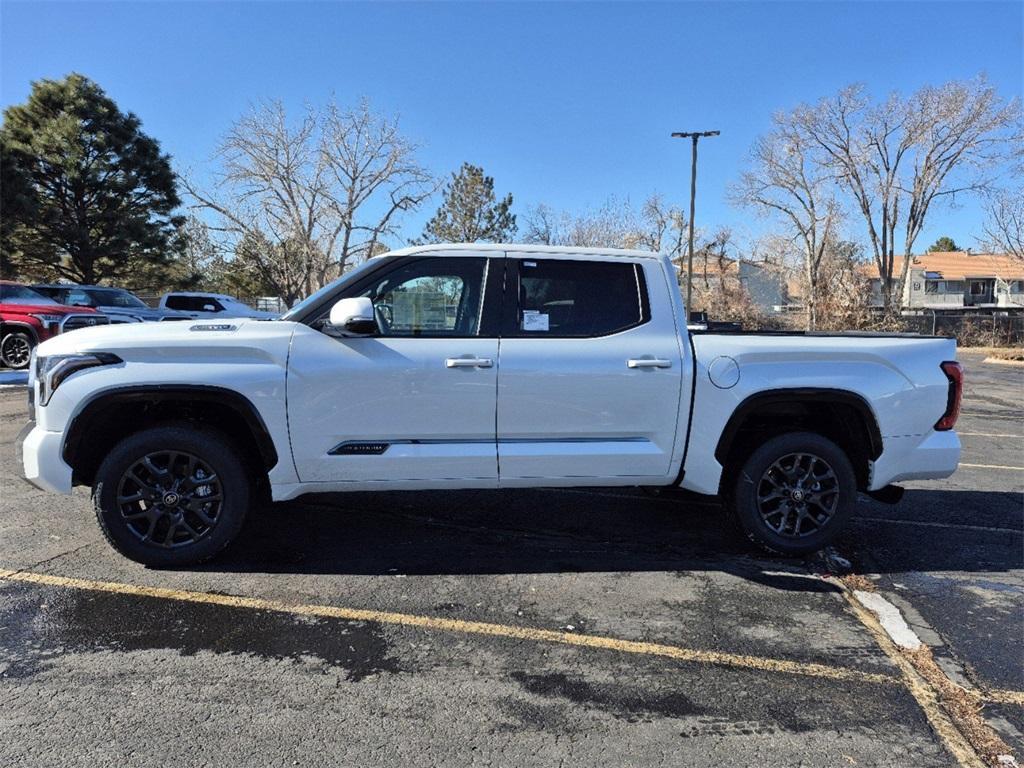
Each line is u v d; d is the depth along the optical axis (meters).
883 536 4.88
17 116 27.61
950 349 4.40
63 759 2.35
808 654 3.20
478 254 4.08
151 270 31.77
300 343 3.84
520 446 4.02
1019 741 2.59
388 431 3.90
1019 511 5.54
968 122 39.44
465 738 2.53
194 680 2.86
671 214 44.50
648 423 4.10
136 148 28.94
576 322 4.11
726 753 2.47
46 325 13.50
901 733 2.62
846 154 42.09
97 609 3.47
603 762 2.41
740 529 4.32
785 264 49.28
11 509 4.98
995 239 26.17
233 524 3.94
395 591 3.78
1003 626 3.52
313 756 2.40
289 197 32.19
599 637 3.31
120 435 4.00
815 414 4.48
